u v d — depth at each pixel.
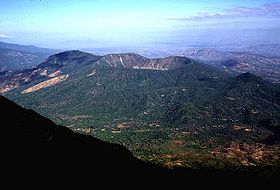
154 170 171.62
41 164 113.00
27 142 126.12
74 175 116.38
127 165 153.00
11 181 96.31
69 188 107.00
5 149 113.00
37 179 103.06
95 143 162.00
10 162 105.56
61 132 154.62
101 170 130.88
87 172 122.44
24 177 100.75
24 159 111.19
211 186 191.88
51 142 137.12
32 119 153.62
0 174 97.44
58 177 109.06
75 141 151.38
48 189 100.44
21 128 139.00
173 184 166.12
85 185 112.94
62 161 122.06
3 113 146.38
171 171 194.00
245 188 198.00
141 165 168.00
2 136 123.00
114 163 146.12
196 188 179.50
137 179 143.38
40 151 122.81
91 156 139.75
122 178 134.12
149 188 142.12
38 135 139.12
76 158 131.50
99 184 118.56
